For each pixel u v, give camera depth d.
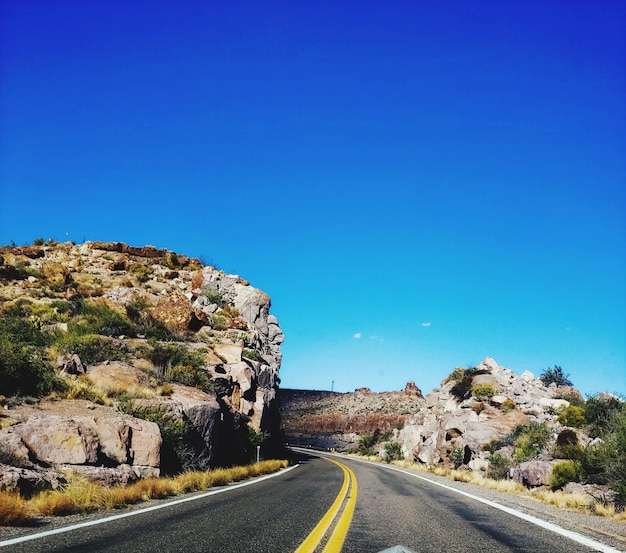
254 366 35.19
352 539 8.15
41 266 42.44
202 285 46.84
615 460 17.14
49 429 13.69
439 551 7.54
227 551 6.92
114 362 22.50
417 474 30.55
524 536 9.19
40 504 9.79
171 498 13.46
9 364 16.75
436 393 52.38
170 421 18.92
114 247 51.22
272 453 38.50
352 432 102.75
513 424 33.09
